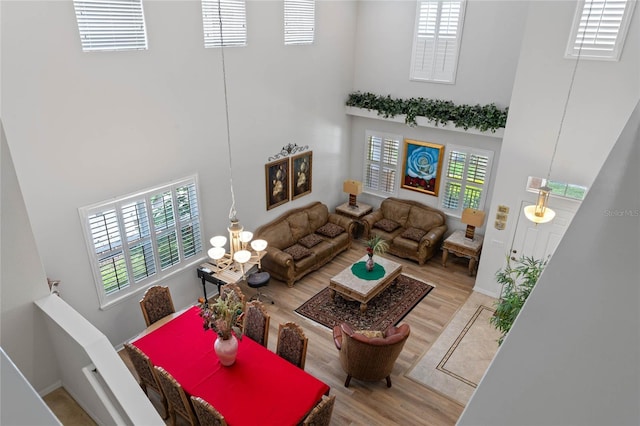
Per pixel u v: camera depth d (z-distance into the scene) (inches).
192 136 248.5
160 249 248.7
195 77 240.7
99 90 200.4
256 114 284.8
